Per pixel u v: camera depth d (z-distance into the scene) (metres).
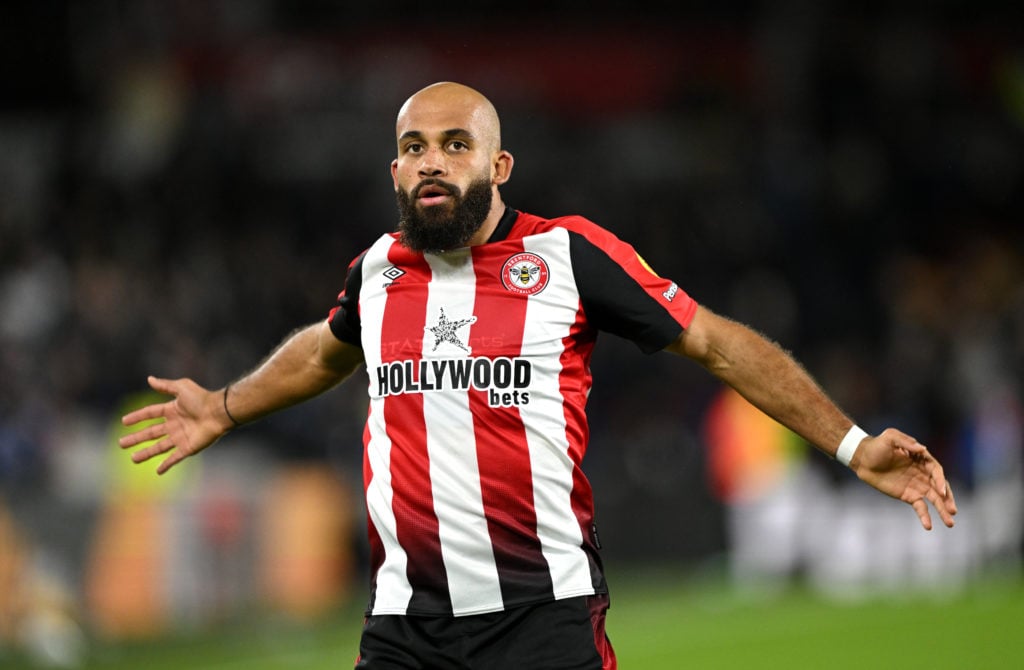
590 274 13.33
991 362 50.16
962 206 63.84
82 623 33.69
